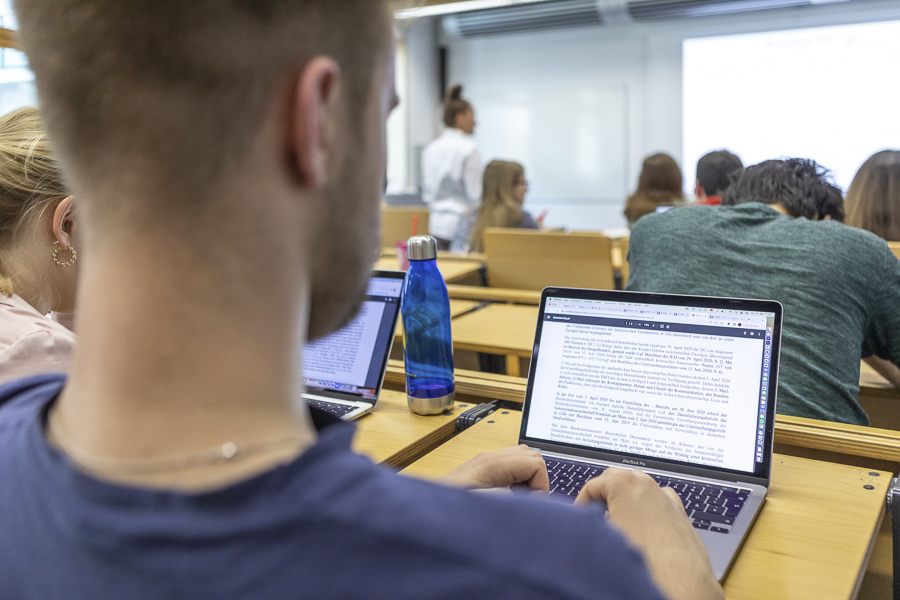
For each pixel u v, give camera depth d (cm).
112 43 31
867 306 150
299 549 29
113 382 32
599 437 110
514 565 29
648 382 108
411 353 130
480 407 134
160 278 31
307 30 32
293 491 29
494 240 289
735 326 105
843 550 83
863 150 642
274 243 33
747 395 102
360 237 37
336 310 38
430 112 808
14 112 108
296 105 32
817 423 118
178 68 30
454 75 817
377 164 37
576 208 775
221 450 31
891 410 177
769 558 82
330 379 140
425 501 31
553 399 115
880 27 624
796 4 634
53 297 110
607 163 754
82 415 33
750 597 75
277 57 32
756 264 153
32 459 34
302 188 33
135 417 31
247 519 29
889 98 627
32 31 33
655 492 65
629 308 113
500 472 82
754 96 680
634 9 670
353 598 28
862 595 103
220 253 31
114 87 31
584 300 117
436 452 115
